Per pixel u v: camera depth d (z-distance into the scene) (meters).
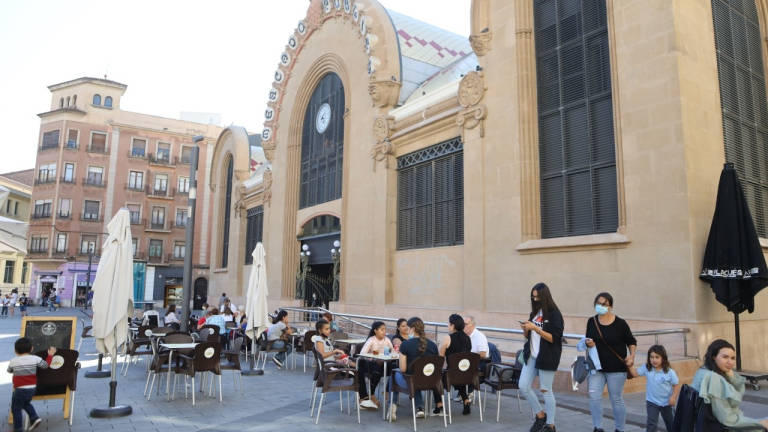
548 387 6.43
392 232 19.31
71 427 7.30
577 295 12.13
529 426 7.30
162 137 56.03
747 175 12.65
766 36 14.46
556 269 12.66
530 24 14.35
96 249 52.38
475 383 7.71
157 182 55.56
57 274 51.09
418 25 24.86
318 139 25.81
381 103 20.33
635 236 11.13
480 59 15.49
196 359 8.89
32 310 44.44
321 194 25.02
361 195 21.02
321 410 8.42
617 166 11.70
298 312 24.80
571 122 13.23
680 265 10.27
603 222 12.20
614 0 12.14
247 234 33.81
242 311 17.44
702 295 10.15
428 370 7.28
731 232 9.88
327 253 24.34
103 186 53.00
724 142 12.04
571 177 13.06
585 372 6.98
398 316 18.03
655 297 10.62
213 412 8.26
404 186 19.36
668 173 10.70
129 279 8.43
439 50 23.81
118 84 54.75
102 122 53.91
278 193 27.97
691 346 9.86
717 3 13.17
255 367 13.18
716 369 4.38
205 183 56.94
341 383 8.20
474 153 15.30
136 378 11.54
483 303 14.49
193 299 53.47
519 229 13.65
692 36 11.30
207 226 56.12
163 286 52.81
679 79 10.74
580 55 13.22
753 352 11.05
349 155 22.27
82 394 9.62
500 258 14.13
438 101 17.62
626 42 11.80
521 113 13.96
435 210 17.64
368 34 21.02
